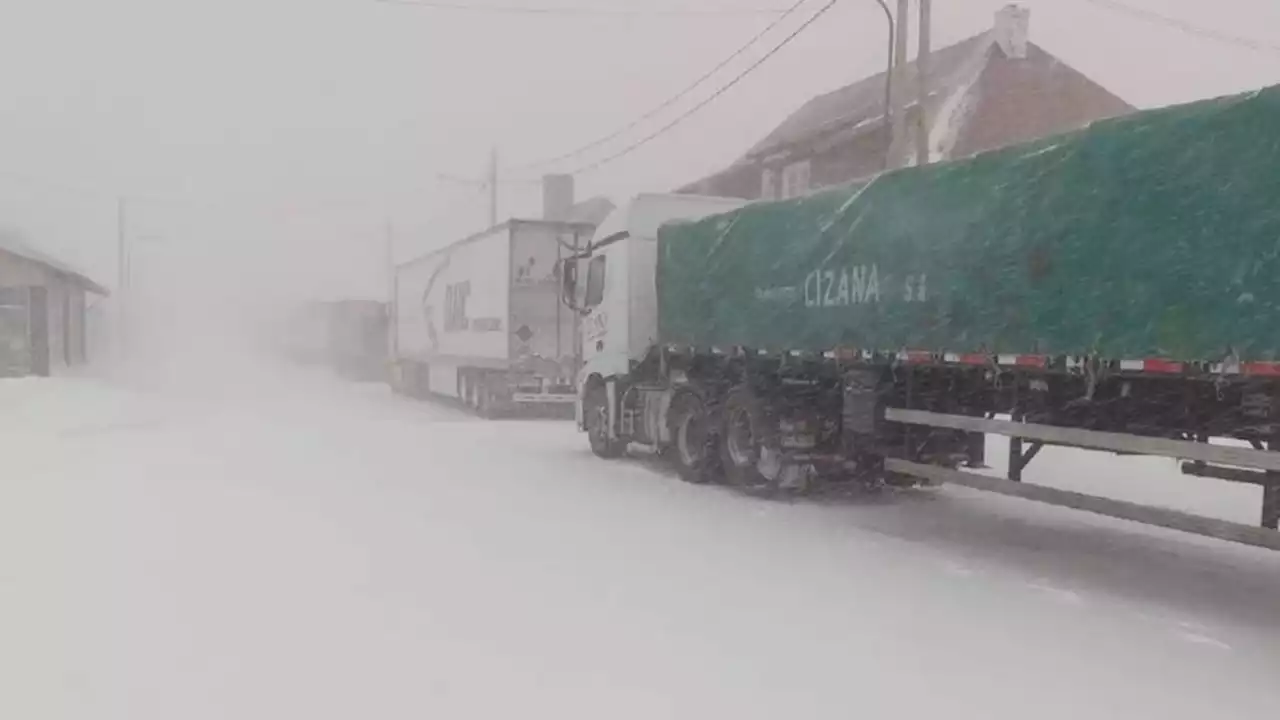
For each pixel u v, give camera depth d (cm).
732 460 1212
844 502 1168
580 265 1667
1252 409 680
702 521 1029
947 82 3095
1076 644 636
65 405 2141
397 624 654
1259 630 669
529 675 563
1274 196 620
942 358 878
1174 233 679
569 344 2281
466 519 1015
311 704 518
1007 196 811
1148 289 695
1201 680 575
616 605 705
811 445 1095
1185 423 728
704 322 1279
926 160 1870
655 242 1464
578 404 1638
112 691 534
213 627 645
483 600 712
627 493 1206
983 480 873
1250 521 1050
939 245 880
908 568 831
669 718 506
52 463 1412
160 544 883
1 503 1085
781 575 800
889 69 2056
